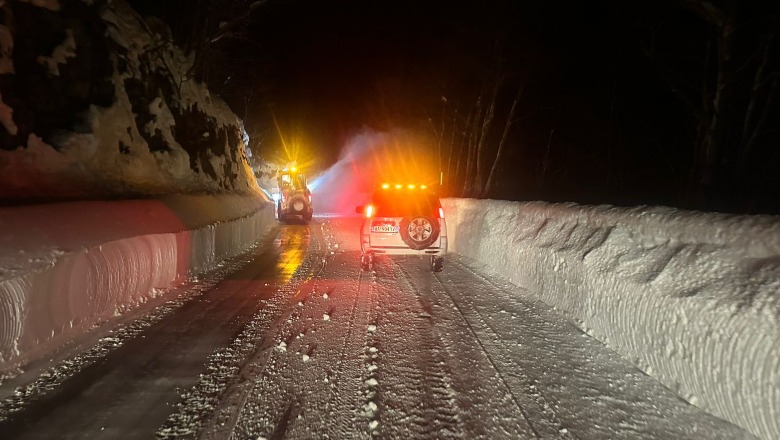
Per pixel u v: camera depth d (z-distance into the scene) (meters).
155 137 18.16
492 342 7.11
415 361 6.43
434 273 12.36
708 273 5.32
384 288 10.66
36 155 12.55
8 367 6.10
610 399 5.34
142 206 12.17
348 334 7.50
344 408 5.21
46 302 6.76
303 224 27.95
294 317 8.42
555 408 5.18
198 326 7.92
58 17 14.27
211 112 24.23
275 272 12.70
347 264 13.88
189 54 22.75
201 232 13.16
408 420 4.98
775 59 13.19
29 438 4.64
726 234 5.36
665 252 6.18
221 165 23.62
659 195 29.08
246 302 9.48
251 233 19.61
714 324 4.85
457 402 5.33
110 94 16.06
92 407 5.23
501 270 11.87
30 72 13.09
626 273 6.55
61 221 8.70
